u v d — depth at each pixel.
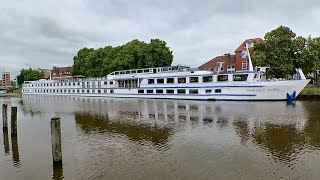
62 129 24.31
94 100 57.12
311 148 16.30
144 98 57.84
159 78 55.41
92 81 70.56
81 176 13.06
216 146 17.27
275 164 13.75
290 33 56.00
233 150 16.30
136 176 12.78
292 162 13.98
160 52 72.44
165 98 54.97
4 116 24.56
